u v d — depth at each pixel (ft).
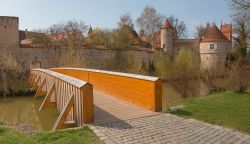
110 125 19.25
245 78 39.32
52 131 18.08
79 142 15.64
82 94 19.89
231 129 18.79
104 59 120.57
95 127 18.71
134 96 27.37
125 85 29.45
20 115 36.52
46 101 34.37
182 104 29.01
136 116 21.90
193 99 32.91
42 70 53.57
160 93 23.90
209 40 150.00
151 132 17.58
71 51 83.41
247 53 103.60
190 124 19.53
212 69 63.00
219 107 26.66
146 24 188.03
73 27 131.44
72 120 22.88
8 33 106.01
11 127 20.12
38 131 18.76
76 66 77.36
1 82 69.36
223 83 50.80
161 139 16.21
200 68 73.20
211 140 16.10
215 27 154.40
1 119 35.24
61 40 126.41
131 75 28.12
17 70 75.77
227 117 22.72
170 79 68.85
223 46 148.25
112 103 27.89
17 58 100.68
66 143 15.46
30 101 55.36
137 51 131.44
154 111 23.66
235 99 31.96
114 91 32.53
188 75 65.16
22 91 68.28
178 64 75.72
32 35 128.26
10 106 50.29
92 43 132.77
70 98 22.39
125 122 20.07
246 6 38.68
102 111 23.91
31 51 105.40
